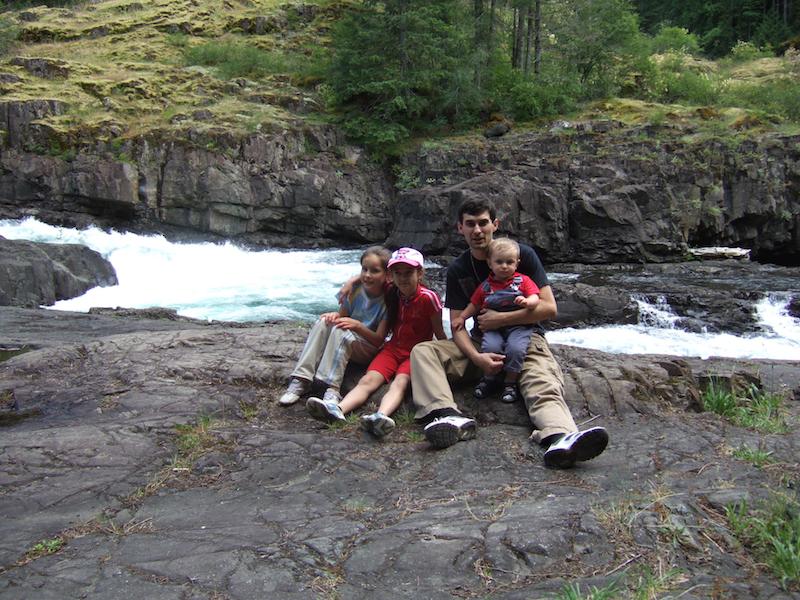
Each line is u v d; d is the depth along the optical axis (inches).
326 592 96.1
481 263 174.1
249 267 704.4
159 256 722.8
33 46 1113.4
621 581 95.9
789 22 1764.3
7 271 479.5
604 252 737.6
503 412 167.2
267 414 176.1
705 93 1088.8
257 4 1268.5
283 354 210.2
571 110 1005.2
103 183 793.6
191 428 162.7
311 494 132.3
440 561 102.7
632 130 861.2
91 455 149.8
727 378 201.9
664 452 146.5
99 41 1134.4
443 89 995.3
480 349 175.2
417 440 158.2
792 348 428.5
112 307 463.5
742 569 99.3
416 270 174.1
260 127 876.6
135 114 888.9
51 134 816.3
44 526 120.0
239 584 98.3
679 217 753.0
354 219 890.1
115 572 102.5
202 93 967.6
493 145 882.1
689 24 1995.6
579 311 481.1
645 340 442.3
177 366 201.5
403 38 949.8
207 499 131.8
